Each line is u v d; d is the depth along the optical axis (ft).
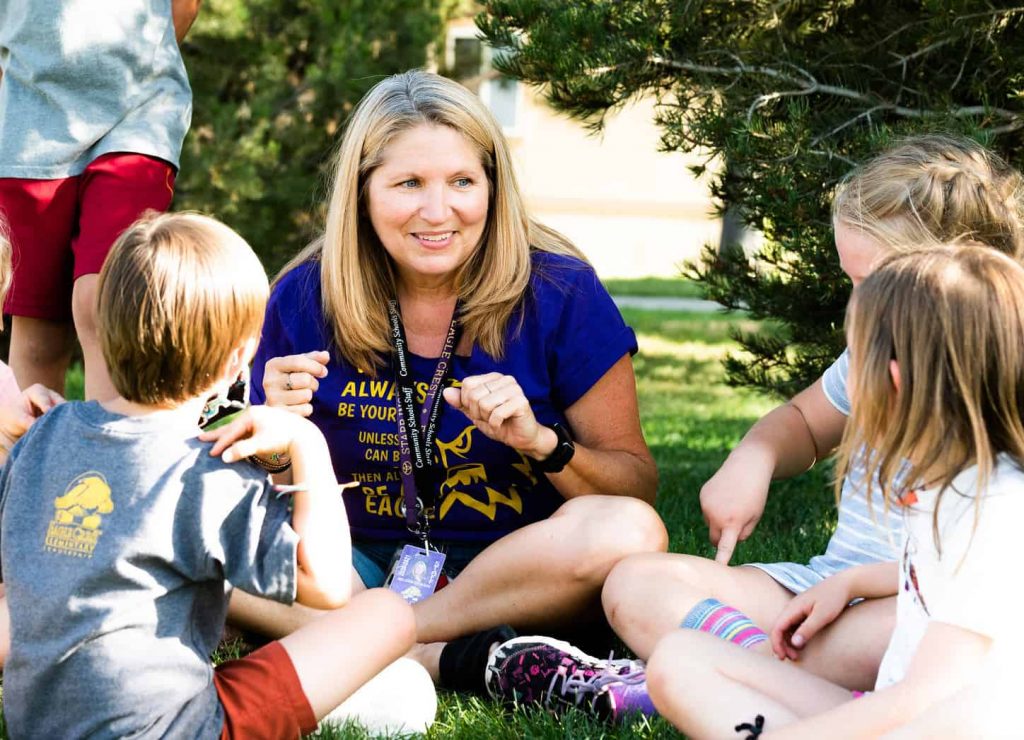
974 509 6.18
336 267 9.64
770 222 13.52
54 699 6.79
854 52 13.32
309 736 7.80
